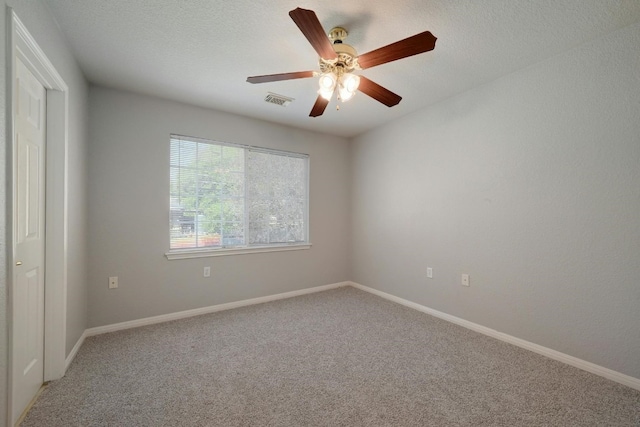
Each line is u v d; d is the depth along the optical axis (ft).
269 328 8.75
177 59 7.05
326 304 11.09
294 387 5.78
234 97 9.27
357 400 5.38
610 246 6.10
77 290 7.14
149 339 7.93
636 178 5.77
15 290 4.67
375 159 12.50
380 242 12.25
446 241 9.52
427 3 5.16
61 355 6.01
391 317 9.71
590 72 6.34
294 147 12.32
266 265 11.53
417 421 4.83
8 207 3.84
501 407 5.19
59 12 5.35
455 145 9.21
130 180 8.79
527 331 7.45
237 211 10.93
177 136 9.66
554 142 6.93
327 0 5.10
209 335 8.21
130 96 8.82
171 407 5.16
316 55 6.89
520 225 7.60
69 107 6.41
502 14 5.43
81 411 5.03
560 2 5.12
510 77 7.77
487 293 8.35
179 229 9.75
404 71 7.63
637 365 5.74
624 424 4.79
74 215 6.81
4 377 3.81
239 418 4.89
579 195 6.54
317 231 13.03
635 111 5.76
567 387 5.79
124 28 5.88
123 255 8.68
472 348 7.48
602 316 6.20
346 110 10.44
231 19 5.63
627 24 5.75
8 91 3.81
